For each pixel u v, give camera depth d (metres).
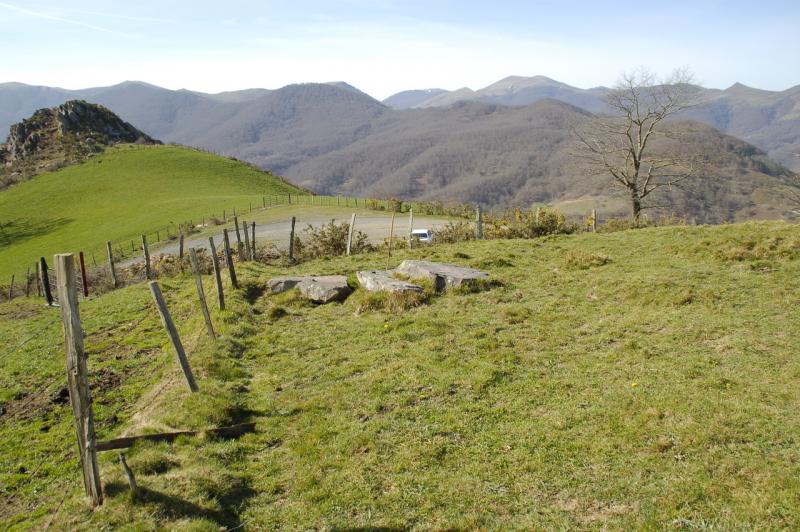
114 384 15.03
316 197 94.31
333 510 8.16
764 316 13.71
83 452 7.92
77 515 7.85
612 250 23.25
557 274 20.31
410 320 16.34
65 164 123.62
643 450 8.66
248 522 8.05
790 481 7.34
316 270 24.19
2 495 9.88
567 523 7.28
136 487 8.15
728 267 18.36
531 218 33.03
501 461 8.92
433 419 10.53
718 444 8.50
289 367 14.09
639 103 39.94
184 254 39.19
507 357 12.98
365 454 9.56
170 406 11.60
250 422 11.13
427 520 7.77
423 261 21.61
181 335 18.38
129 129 164.25
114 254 59.75
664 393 10.28
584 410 10.14
